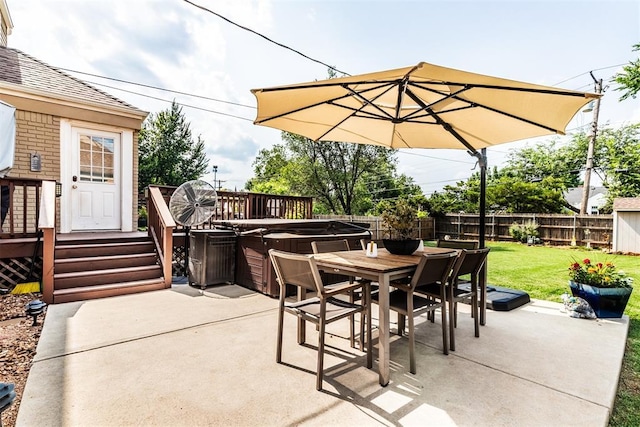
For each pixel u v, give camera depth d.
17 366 2.34
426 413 1.85
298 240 4.39
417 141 4.26
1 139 3.18
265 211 7.62
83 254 4.70
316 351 2.66
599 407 1.93
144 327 3.15
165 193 5.80
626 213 9.73
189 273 4.98
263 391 2.05
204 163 20.00
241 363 2.43
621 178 15.02
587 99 2.35
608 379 2.25
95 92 6.46
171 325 3.21
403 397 2.02
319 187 13.71
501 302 3.84
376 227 11.71
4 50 6.44
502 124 3.25
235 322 3.33
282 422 1.75
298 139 13.37
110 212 6.26
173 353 2.58
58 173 5.67
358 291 2.95
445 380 2.23
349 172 13.80
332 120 3.58
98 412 1.81
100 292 4.18
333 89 2.78
